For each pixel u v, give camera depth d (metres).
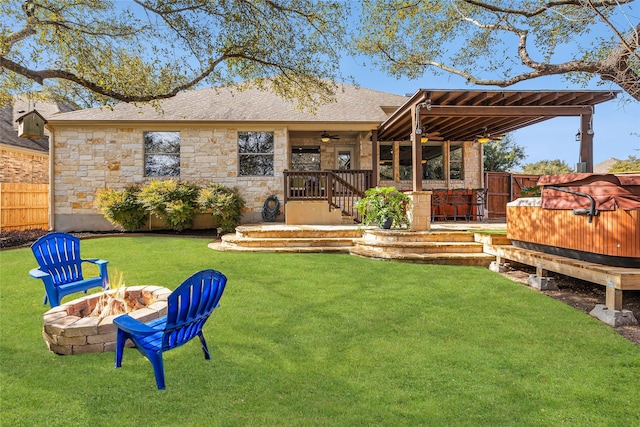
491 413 2.20
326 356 2.99
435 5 7.56
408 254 6.99
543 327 3.63
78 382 2.56
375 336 3.41
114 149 11.72
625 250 3.93
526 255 5.41
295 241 8.18
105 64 7.38
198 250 8.03
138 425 2.08
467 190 12.30
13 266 6.55
